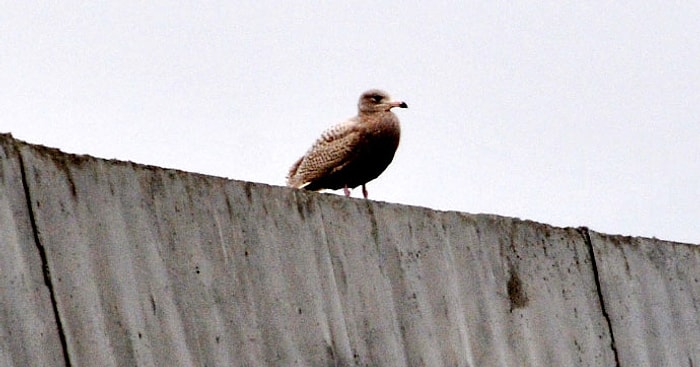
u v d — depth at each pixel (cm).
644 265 1653
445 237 1484
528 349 1509
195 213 1305
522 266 1538
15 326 1166
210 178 1327
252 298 1315
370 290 1403
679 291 1678
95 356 1198
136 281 1247
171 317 1255
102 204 1251
